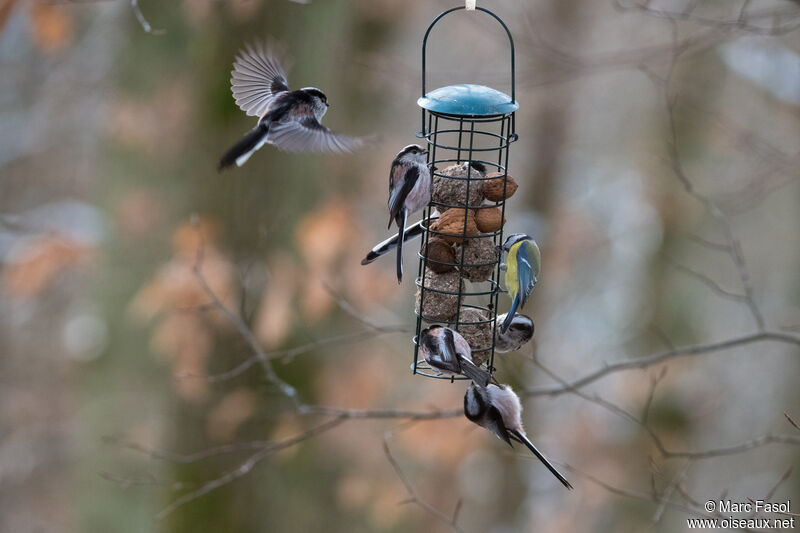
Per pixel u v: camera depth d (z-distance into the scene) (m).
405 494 15.38
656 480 20.28
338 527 15.85
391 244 9.38
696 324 21.83
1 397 22.72
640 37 21.06
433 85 19.52
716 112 17.66
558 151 21.33
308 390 14.77
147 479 14.84
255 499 14.88
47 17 11.50
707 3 18.25
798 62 18.97
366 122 17.38
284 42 14.05
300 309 14.61
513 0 20.95
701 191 20.77
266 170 14.18
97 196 15.49
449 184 8.89
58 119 21.20
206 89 14.22
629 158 23.48
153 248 14.93
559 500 21.11
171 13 14.29
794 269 21.56
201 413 14.37
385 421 15.56
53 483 23.22
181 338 13.62
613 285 24.66
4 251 17.67
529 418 20.59
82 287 17.00
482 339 8.85
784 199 22.50
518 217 21.25
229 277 13.66
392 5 17.45
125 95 14.63
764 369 23.06
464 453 16.09
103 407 15.42
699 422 21.92
